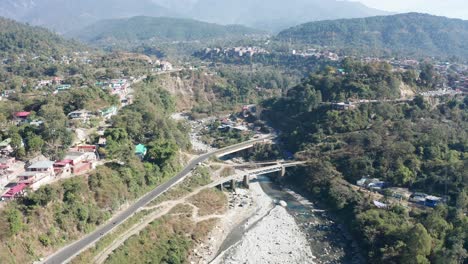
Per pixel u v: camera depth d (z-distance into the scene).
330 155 181.38
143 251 111.25
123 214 123.81
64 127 140.50
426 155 164.00
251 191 173.62
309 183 171.62
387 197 144.88
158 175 151.38
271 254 120.62
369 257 115.88
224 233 133.62
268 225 140.25
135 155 151.88
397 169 158.88
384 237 117.94
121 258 104.12
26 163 122.06
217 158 196.50
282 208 155.62
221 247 125.06
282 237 131.50
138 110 194.38
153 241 116.75
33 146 126.56
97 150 142.50
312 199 165.00
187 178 159.25
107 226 115.19
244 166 190.88
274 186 182.00
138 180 139.88
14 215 94.94
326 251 123.50
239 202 159.00
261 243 127.12
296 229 137.75
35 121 151.38
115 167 136.50
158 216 128.00
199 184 159.62
